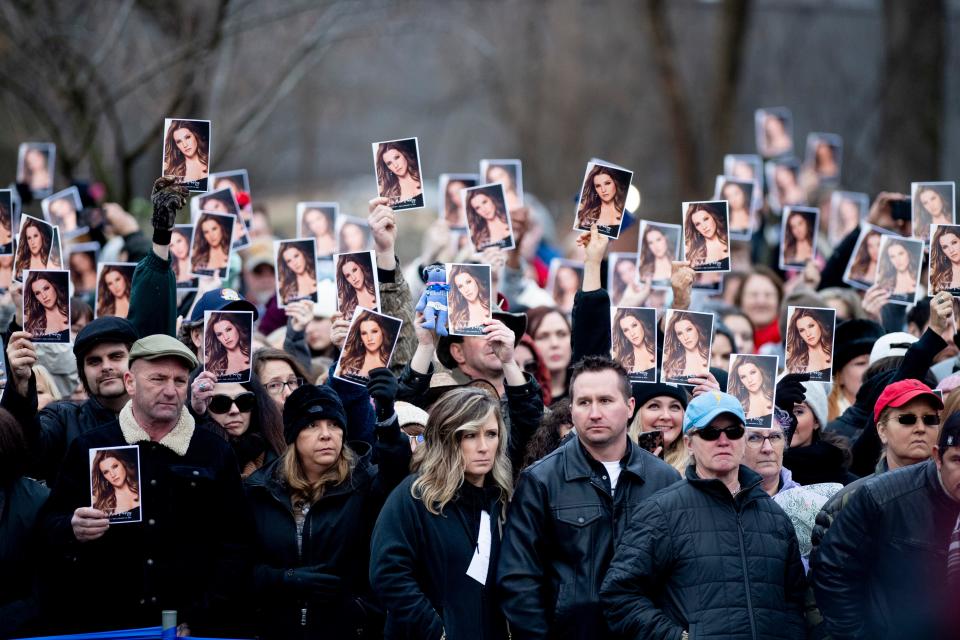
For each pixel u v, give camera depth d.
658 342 27.28
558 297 33.41
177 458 20.66
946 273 23.81
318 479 21.69
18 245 23.92
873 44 92.56
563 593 19.98
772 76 92.75
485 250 26.94
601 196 24.11
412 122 103.88
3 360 23.41
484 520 20.77
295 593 21.05
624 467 20.61
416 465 21.11
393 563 20.33
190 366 20.69
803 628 19.62
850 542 19.45
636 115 93.62
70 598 20.27
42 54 40.59
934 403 20.80
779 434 22.59
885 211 31.33
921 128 63.69
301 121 77.00
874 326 27.83
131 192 43.28
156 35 45.62
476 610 20.39
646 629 19.17
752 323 33.91
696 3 89.31
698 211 25.42
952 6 79.38
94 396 22.47
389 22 48.88
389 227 24.39
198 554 20.62
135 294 22.73
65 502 20.33
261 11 46.50
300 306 27.38
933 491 19.28
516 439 22.42
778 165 38.47
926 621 18.89
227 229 27.42
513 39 86.38
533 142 87.06
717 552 19.48
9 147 47.72
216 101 46.16
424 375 22.69
